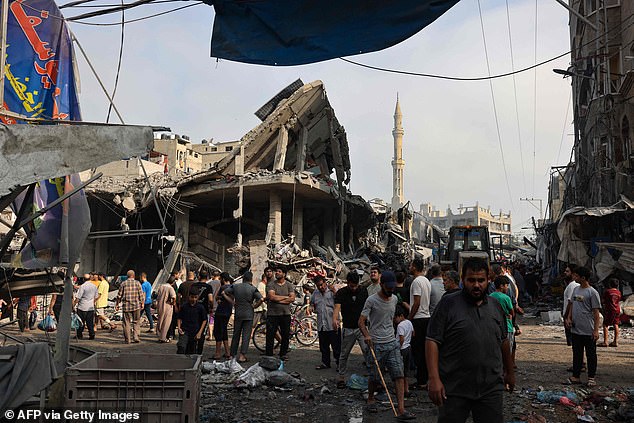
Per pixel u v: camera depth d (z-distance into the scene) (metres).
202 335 9.08
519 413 6.50
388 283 6.62
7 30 7.13
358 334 8.02
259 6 5.36
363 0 5.14
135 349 11.96
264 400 7.30
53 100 7.34
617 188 22.56
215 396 7.45
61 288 8.20
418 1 5.08
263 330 14.07
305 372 9.30
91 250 30.64
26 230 7.04
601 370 9.30
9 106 7.04
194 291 8.95
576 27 31.38
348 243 39.12
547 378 8.57
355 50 5.32
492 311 4.01
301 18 5.35
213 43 5.56
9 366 4.30
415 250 45.12
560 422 6.22
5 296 7.98
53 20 7.48
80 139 5.01
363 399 7.40
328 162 36.94
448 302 3.99
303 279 20.17
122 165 39.12
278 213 26.56
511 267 25.20
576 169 32.38
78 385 4.52
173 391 4.62
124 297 13.06
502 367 4.00
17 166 4.68
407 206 48.19
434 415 6.55
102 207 30.62
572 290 9.05
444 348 3.96
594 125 25.33
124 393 4.57
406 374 8.89
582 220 20.69
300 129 29.31
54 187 6.98
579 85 30.59
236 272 29.83
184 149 62.59
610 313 12.56
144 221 31.73
